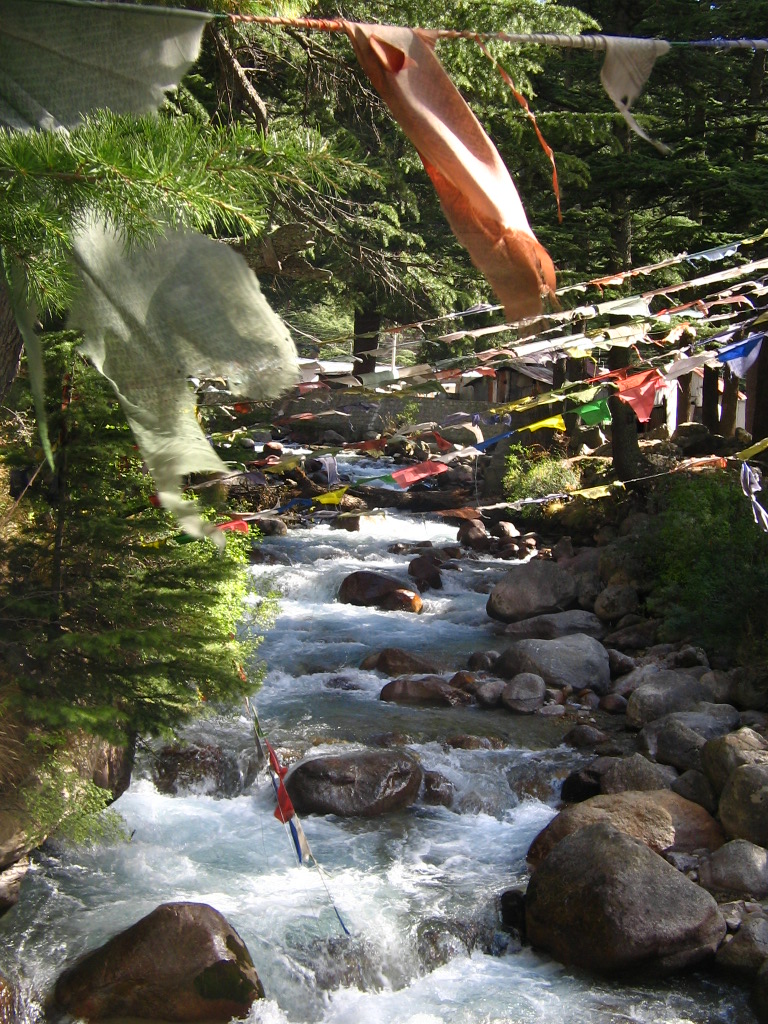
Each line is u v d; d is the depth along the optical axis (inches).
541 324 224.2
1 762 248.8
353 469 1067.9
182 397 98.5
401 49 84.0
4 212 99.7
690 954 280.8
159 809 357.7
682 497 624.1
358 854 337.1
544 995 274.8
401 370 189.5
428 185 800.9
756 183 713.0
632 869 289.4
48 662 254.8
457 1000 273.4
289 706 461.7
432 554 788.0
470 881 324.2
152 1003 255.1
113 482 276.8
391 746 414.6
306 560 759.7
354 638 584.1
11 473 283.0
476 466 923.4
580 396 250.5
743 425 1061.8
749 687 441.1
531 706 468.4
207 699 280.7
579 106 816.3
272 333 98.0
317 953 280.1
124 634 245.0
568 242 730.2
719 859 317.7
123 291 100.5
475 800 374.9
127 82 96.3
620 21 844.6
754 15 789.9
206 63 521.7
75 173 98.0
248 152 115.7
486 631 609.9
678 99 871.1
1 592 264.1
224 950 262.7
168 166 101.7
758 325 297.0
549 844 329.7
